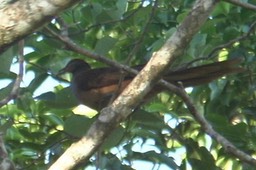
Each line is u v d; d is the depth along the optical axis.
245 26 12.23
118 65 8.81
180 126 11.84
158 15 12.23
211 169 11.04
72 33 10.89
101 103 11.45
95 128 7.84
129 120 9.59
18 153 10.98
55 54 11.55
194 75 9.77
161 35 12.29
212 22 12.11
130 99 8.02
